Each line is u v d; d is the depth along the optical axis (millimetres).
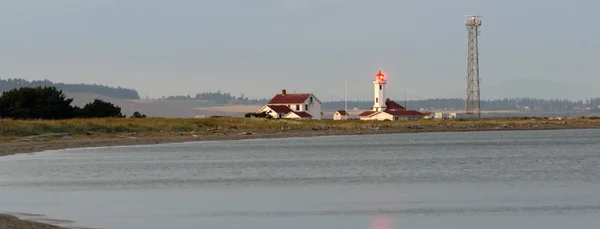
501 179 157875
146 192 133750
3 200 121062
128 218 105438
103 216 106750
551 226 100688
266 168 183500
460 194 132250
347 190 138500
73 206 115438
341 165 193875
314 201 123562
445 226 101000
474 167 189000
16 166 180500
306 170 179125
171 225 100688
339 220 105375
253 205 118500
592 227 99938
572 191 135500
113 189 137875
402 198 127375
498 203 120750
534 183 149375
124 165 187375
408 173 172625
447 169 182875
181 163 195750
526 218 106688
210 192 134875
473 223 103062
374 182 152500
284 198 127125
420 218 107062
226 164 193500
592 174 168250
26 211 109438
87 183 147000
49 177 156375
